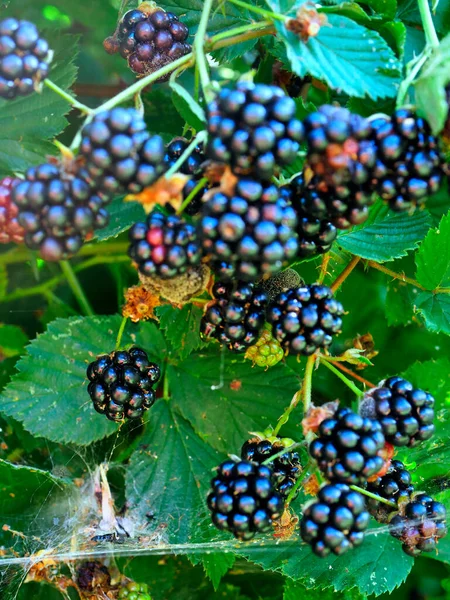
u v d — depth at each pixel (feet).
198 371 0.96
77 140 0.57
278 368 0.94
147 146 0.55
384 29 0.75
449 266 0.83
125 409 0.74
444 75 0.56
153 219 0.59
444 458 0.90
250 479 0.61
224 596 0.95
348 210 0.59
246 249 0.55
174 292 0.65
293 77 0.88
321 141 0.55
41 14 1.11
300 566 0.80
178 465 0.94
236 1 0.65
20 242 0.60
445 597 0.98
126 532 0.89
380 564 0.81
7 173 0.83
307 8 0.63
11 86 0.61
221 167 0.57
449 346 1.01
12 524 0.92
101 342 0.95
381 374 0.99
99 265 1.14
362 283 1.01
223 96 0.55
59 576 0.91
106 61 1.18
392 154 0.56
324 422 0.61
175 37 0.75
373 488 0.73
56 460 0.98
